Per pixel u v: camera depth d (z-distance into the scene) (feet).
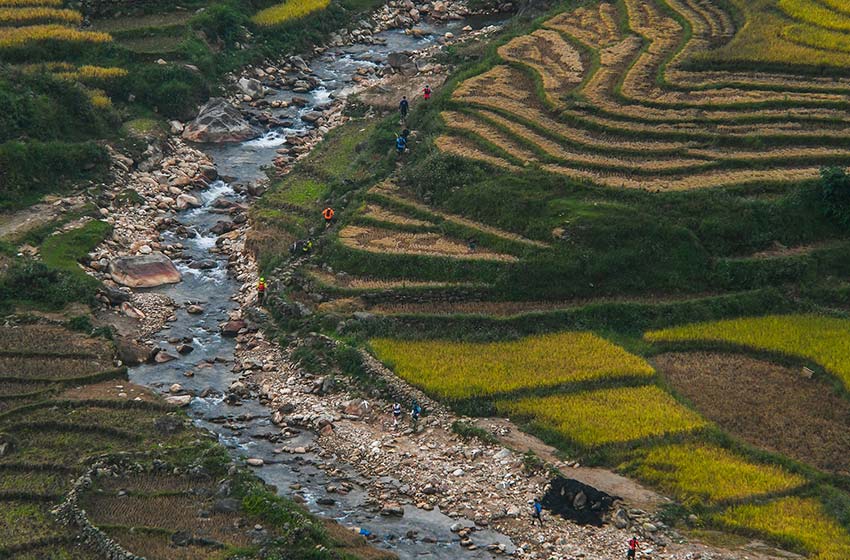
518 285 214.69
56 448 177.88
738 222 222.28
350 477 178.19
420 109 273.13
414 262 220.84
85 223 240.53
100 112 273.54
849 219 223.30
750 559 157.38
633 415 184.85
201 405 195.31
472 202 232.73
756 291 212.64
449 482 175.42
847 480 172.35
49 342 204.44
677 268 216.95
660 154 243.19
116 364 201.87
